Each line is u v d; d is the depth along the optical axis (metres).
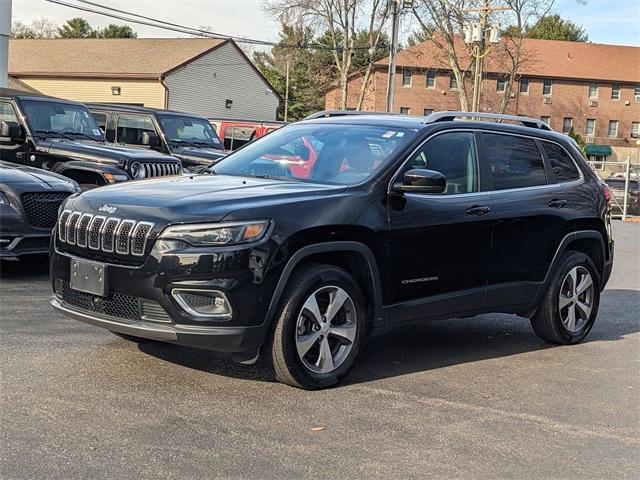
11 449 3.85
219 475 3.70
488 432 4.54
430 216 5.61
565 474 4.00
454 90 61.31
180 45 46.38
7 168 8.52
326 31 50.22
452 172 5.94
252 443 4.12
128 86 43.22
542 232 6.49
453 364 6.05
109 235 4.84
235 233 4.66
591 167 7.29
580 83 65.50
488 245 6.05
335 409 4.75
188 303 4.65
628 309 9.07
